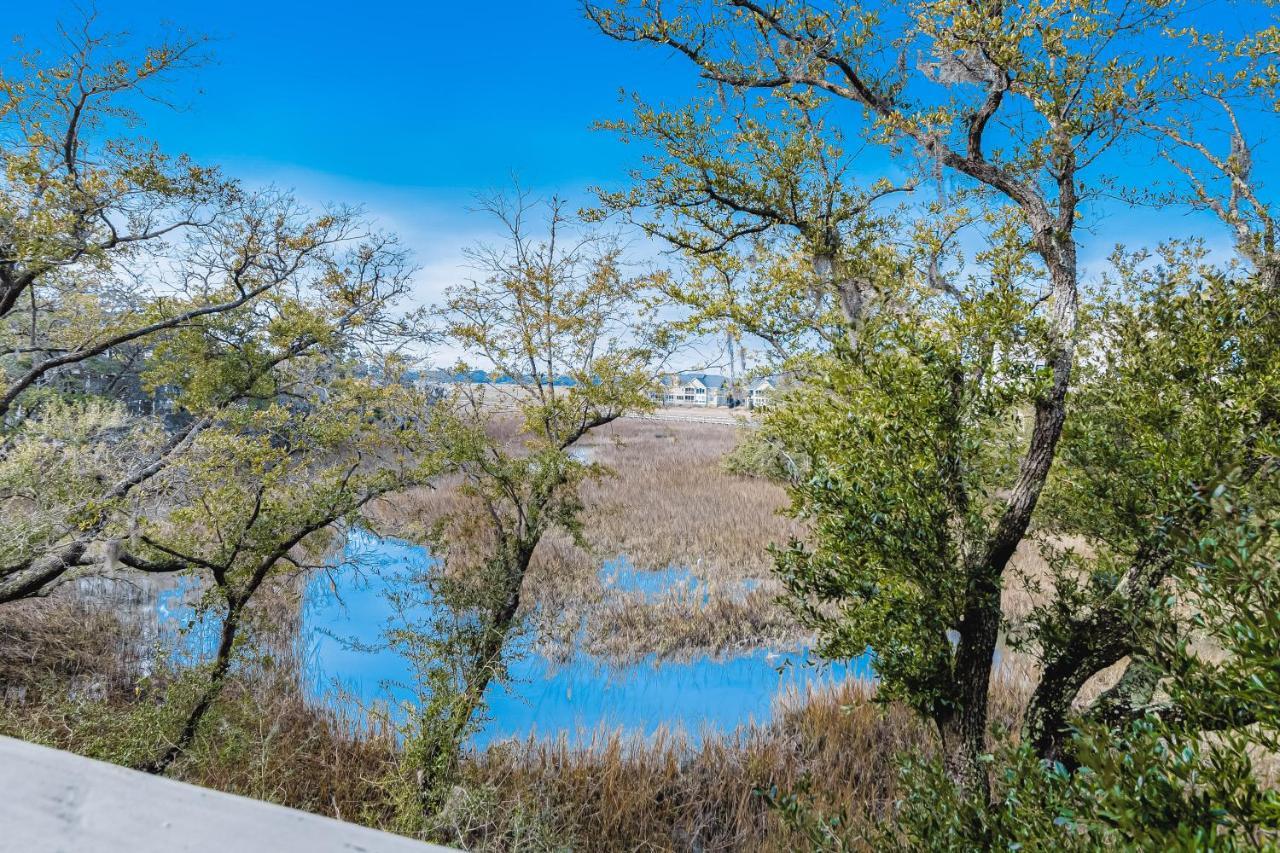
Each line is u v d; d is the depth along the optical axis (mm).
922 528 3727
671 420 54125
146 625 11500
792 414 5391
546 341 10227
